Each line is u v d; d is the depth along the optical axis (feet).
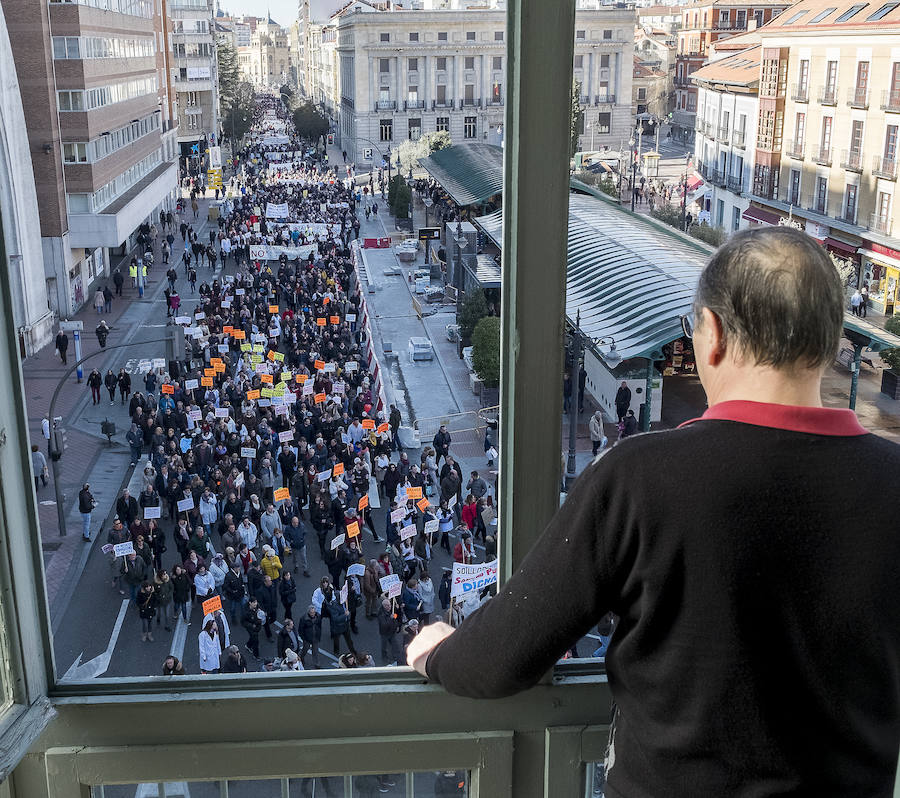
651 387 71.15
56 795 6.77
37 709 6.49
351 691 6.81
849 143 96.02
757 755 4.34
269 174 328.49
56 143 144.66
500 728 6.92
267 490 74.74
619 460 4.57
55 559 68.13
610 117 273.54
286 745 6.81
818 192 101.65
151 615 55.93
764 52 113.19
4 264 6.23
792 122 109.29
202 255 199.11
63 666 53.78
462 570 51.19
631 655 4.65
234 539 61.46
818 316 4.44
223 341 117.29
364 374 101.96
